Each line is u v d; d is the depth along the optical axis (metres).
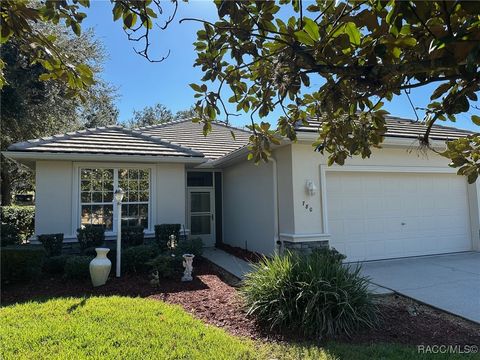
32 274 8.03
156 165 11.82
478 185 11.74
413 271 9.03
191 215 14.38
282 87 2.88
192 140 16.17
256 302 5.66
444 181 11.69
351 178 10.41
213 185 14.78
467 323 5.73
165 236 10.91
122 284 7.98
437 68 1.99
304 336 5.18
